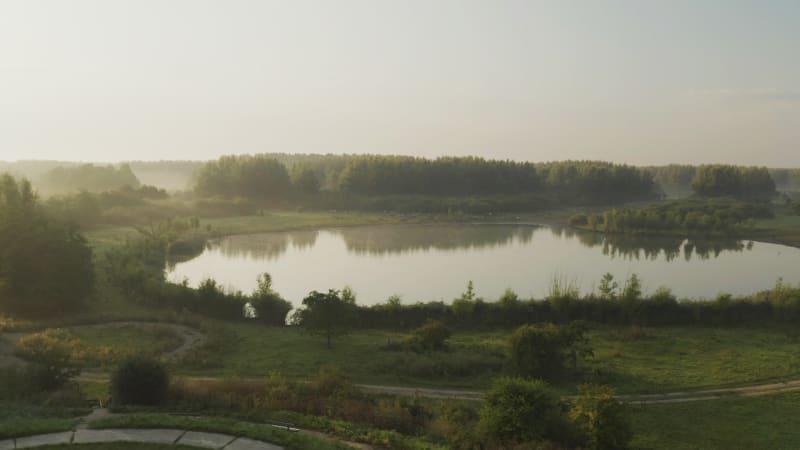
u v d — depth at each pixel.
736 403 27.38
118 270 53.69
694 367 33.31
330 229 121.25
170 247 85.12
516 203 157.62
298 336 39.78
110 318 41.50
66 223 50.25
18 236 43.84
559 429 20.83
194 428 17.56
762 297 47.75
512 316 44.88
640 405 26.84
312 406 21.25
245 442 16.83
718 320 45.00
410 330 43.50
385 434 18.62
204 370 30.31
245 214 135.75
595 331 42.47
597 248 98.88
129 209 116.44
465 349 36.28
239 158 178.38
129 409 19.88
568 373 31.58
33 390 23.03
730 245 104.38
